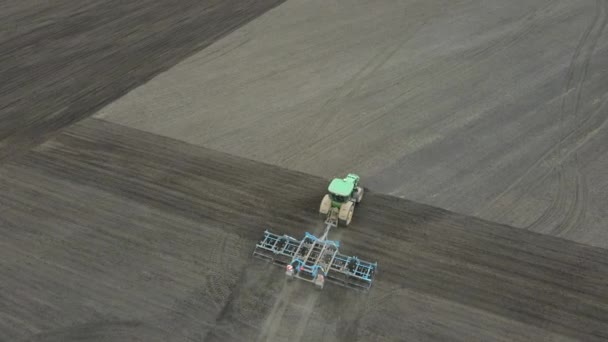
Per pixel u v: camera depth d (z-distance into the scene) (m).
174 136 20.00
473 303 13.35
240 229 15.62
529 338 12.50
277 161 18.64
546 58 25.64
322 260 13.98
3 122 20.62
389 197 16.97
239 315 12.95
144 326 12.59
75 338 12.22
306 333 12.54
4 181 17.30
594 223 15.72
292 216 16.17
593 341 12.45
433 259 14.63
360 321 12.85
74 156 18.70
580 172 17.92
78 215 15.97
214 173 17.95
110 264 14.27
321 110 21.73
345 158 18.84
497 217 16.08
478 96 22.66
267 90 23.23
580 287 13.78
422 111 21.62
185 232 15.44
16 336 12.20
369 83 23.78
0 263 14.15
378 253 14.81
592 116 21.02
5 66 24.75
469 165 18.44
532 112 21.44
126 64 25.33
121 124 20.72
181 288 13.64
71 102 22.19
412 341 12.39
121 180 17.53
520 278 14.04
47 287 13.50
